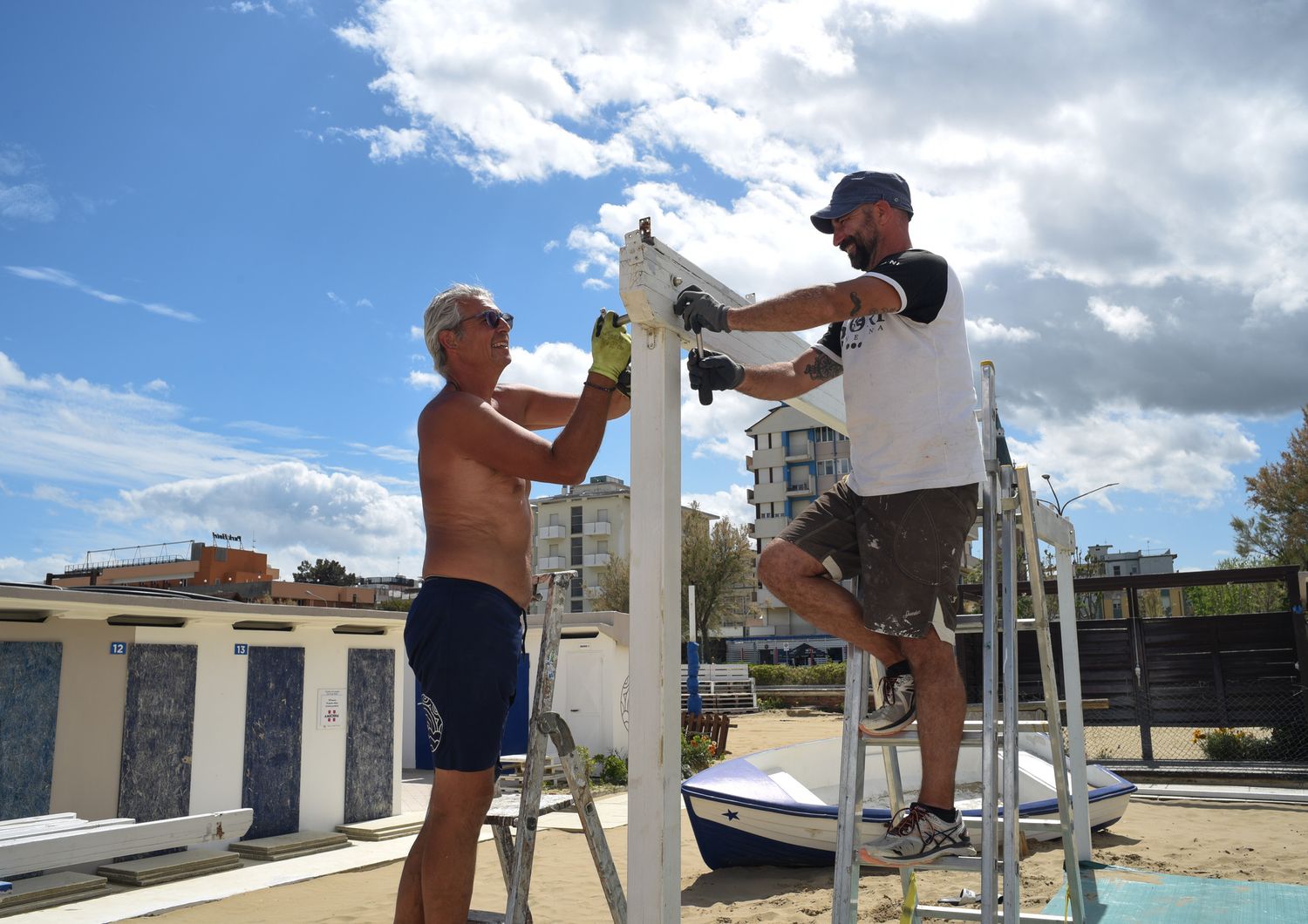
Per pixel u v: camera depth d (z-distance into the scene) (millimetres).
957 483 2799
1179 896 5484
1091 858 6613
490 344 3068
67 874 7574
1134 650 14078
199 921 6434
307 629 10312
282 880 7871
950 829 2695
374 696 11000
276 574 51656
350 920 6355
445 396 2986
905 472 2814
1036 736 9711
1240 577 13578
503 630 2830
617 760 14797
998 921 3553
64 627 8133
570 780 2834
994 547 3023
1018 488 3379
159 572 46406
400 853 9156
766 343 3697
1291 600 13258
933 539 2775
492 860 8289
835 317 2721
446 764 2727
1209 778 12562
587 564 80062
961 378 2891
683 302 2879
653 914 2668
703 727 17875
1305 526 29703
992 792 2623
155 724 8719
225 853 8633
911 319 2865
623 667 16344
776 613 60406
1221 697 13633
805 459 65438
